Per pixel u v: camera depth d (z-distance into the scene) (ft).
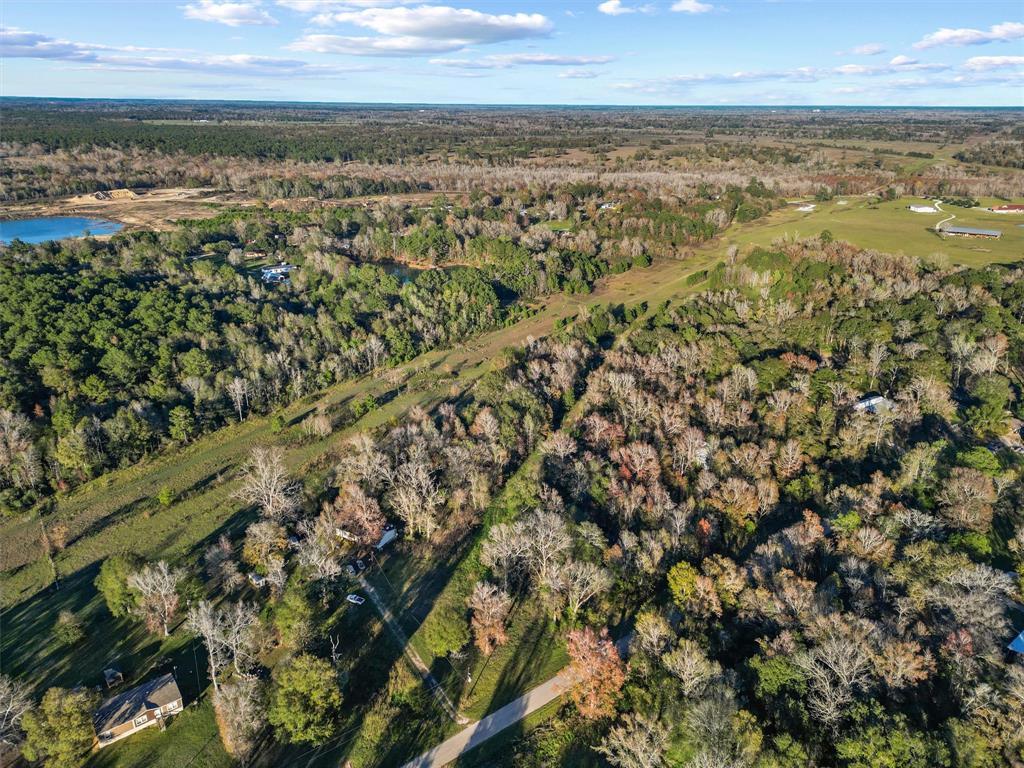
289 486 422.41
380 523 371.15
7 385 480.64
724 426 440.04
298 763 256.52
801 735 224.33
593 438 434.30
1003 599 277.23
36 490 433.89
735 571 300.61
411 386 577.02
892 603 283.59
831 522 336.08
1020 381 485.97
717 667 248.11
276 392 551.59
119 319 587.68
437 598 338.54
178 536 393.50
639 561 324.60
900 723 213.05
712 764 212.23
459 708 277.23
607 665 260.62
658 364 512.63
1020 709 212.84
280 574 336.08
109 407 495.41
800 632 263.49
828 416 422.00
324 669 266.77
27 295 595.47
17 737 255.50
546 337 653.71
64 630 311.27
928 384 447.42
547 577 324.80
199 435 503.61
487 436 443.32
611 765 245.45
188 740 265.54
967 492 338.75
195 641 314.55
